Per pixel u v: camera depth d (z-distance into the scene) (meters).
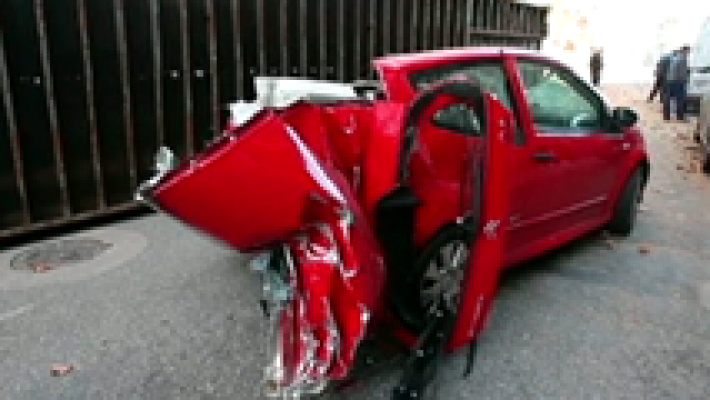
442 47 10.00
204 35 5.56
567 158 3.83
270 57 6.32
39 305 3.46
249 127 2.10
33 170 4.51
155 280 3.84
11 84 4.22
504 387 2.70
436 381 2.73
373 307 2.30
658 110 15.92
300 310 2.23
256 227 2.16
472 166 2.68
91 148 4.86
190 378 2.75
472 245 2.45
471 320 2.56
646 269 4.20
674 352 3.06
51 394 2.62
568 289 3.83
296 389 2.18
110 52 4.81
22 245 4.51
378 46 8.12
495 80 3.40
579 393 2.67
